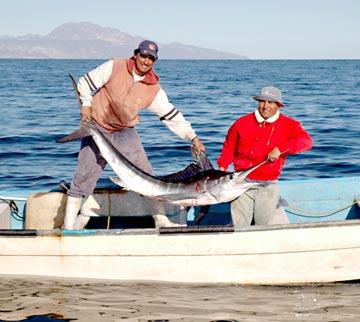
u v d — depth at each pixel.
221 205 7.09
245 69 132.75
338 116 25.02
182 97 38.16
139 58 5.21
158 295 5.39
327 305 5.20
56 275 5.57
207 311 5.05
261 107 5.40
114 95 5.34
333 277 5.63
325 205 7.29
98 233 5.48
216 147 16.06
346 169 12.87
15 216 6.82
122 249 5.48
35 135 18.33
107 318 4.90
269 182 5.59
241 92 44.41
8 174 12.31
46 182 11.60
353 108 29.47
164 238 5.44
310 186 7.27
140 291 5.48
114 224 6.65
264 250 5.47
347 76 85.81
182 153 14.71
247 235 5.43
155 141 16.55
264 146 5.48
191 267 5.51
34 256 5.56
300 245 5.48
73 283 5.57
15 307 5.10
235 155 5.79
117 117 5.44
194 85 56.59
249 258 5.49
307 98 37.59
